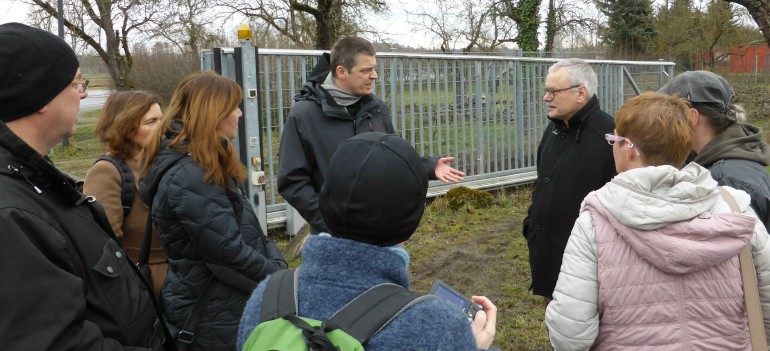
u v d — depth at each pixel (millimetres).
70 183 1648
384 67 6930
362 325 1208
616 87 9195
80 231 1643
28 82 1589
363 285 1283
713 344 1841
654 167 1835
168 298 2504
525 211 7516
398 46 17250
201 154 2377
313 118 3281
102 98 31609
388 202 1298
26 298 1390
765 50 23828
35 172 1576
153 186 2438
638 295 1866
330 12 16062
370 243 1322
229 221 2402
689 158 2555
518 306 4797
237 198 2555
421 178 1357
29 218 1471
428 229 6809
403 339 1198
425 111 7414
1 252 1396
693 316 1845
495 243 6336
